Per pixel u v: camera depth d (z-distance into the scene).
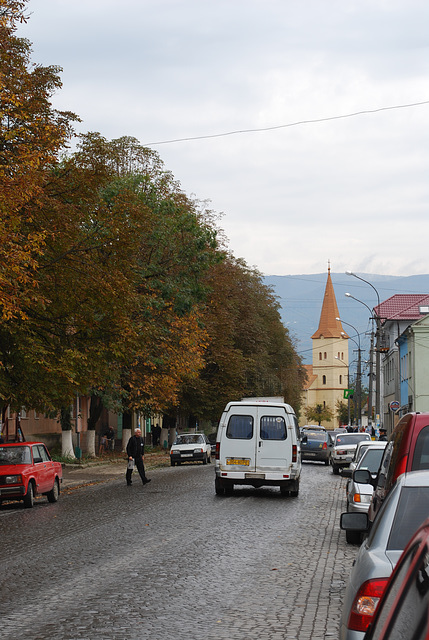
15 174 22.92
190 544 15.49
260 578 11.98
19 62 26.16
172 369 45.41
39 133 25.42
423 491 5.48
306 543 15.79
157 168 49.31
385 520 5.32
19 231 24.81
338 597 10.64
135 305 29.66
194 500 25.23
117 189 39.84
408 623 2.75
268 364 77.88
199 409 63.66
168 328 44.47
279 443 27.20
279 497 27.00
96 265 28.45
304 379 93.12
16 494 24.11
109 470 42.94
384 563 4.84
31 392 28.72
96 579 11.91
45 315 28.59
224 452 27.30
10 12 25.05
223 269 60.22
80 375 29.45
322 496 27.58
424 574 2.84
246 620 9.28
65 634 8.59
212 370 64.25
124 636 8.48
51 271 27.80
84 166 28.95
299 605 10.14
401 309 91.62
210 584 11.50
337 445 42.22
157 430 69.81
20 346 26.53
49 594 10.88
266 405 27.44
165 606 10.05
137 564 13.21
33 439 51.69
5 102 24.30
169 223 43.19
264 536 16.78
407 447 9.34
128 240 29.39
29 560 13.83
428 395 69.88
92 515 21.11
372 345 68.25
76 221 28.78
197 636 8.50
